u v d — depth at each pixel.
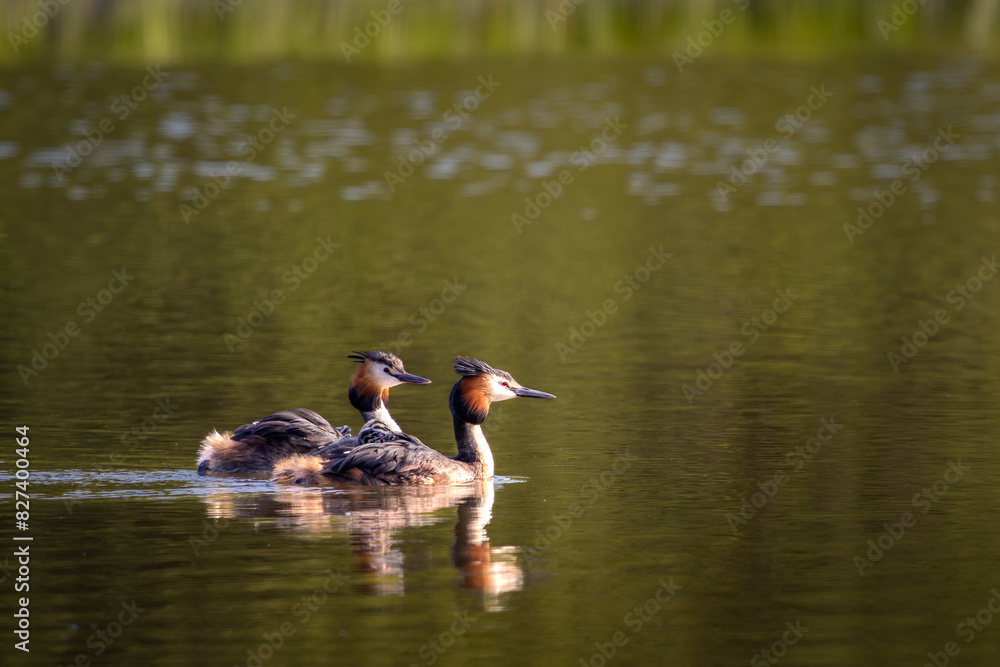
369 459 15.02
